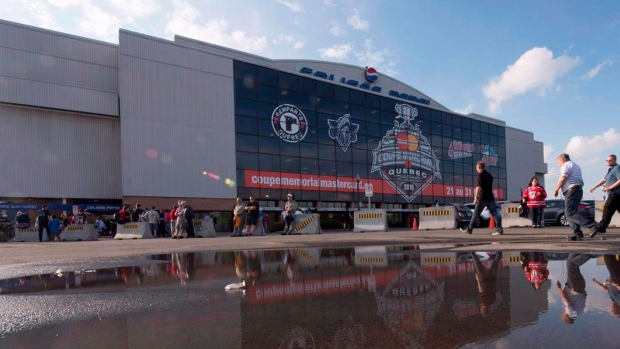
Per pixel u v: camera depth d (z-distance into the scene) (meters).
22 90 26.19
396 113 40.72
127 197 26.39
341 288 2.98
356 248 6.65
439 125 44.22
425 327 1.91
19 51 26.89
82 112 28.02
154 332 1.99
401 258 4.79
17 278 4.19
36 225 22.44
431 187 42.53
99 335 1.97
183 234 19.09
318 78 35.75
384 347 1.66
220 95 30.66
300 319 2.15
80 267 5.05
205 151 29.58
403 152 40.69
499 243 6.59
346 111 37.19
